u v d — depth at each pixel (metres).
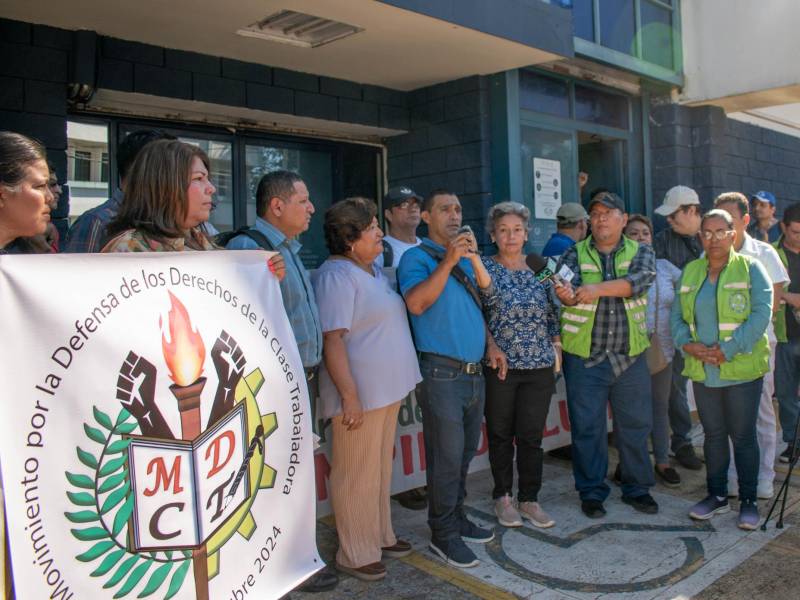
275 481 2.01
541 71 5.88
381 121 5.59
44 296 1.53
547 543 3.34
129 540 1.64
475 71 5.28
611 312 3.64
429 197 3.31
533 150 5.88
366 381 2.86
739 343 3.44
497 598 2.81
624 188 6.88
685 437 4.48
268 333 2.04
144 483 1.67
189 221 2.02
